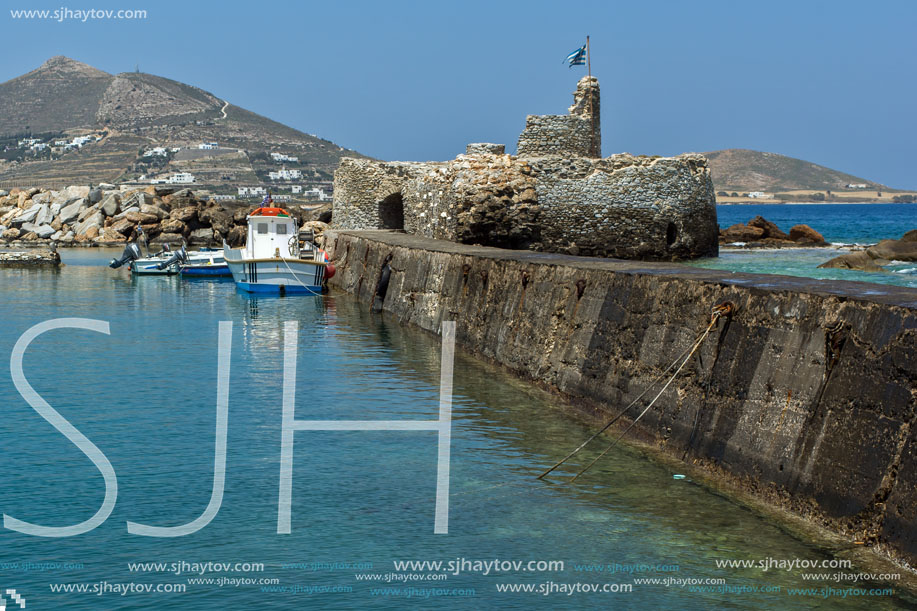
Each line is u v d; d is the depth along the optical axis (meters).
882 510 9.92
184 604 9.71
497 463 14.17
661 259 39.34
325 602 9.73
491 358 22.45
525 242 36.62
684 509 11.84
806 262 40.97
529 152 41.44
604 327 16.92
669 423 14.22
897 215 182.12
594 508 12.12
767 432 11.92
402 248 32.44
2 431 16.23
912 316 10.03
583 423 16.41
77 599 9.83
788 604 9.38
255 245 40.41
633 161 39.00
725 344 13.19
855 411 10.55
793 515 11.19
